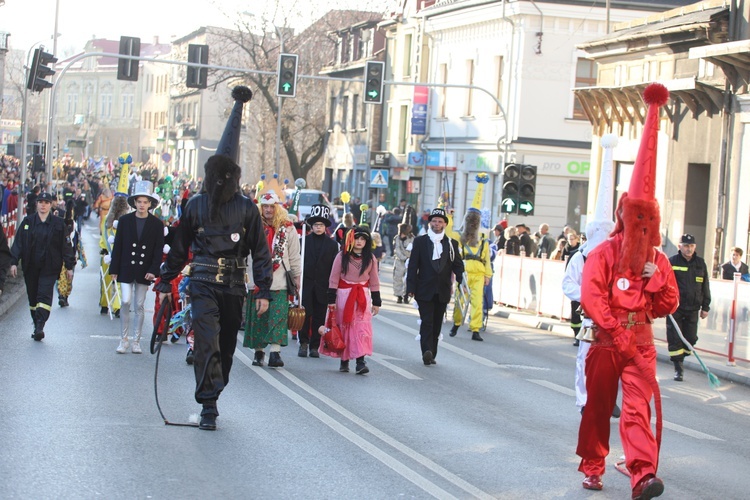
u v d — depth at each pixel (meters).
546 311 25.48
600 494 8.59
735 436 12.03
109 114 150.00
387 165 60.66
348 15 72.12
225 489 8.02
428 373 15.30
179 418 10.65
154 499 7.63
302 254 16.30
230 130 10.66
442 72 54.47
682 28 29.25
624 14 45.41
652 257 8.49
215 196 9.90
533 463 9.61
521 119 45.78
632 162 33.16
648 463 8.16
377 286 14.88
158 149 132.00
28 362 13.84
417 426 11.06
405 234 28.06
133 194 15.25
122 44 35.22
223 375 10.48
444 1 53.41
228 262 10.02
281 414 11.22
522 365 17.00
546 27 45.59
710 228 28.03
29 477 8.04
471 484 8.65
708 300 16.83
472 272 20.53
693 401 14.74
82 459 8.70
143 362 14.42
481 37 49.97
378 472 8.85
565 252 24.88
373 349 17.83
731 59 25.66
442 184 54.25
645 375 8.42
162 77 132.75
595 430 8.68
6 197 34.62
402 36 61.03
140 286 15.26
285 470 8.73
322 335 14.80
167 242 10.23
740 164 26.78
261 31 63.00
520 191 30.42
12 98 109.62
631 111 33.31
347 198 22.52
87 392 11.86
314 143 68.12
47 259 16.17
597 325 8.62
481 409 12.46
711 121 28.36
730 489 9.22
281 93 35.53
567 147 45.84
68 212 22.52
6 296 21.45
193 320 10.03
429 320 16.00
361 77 68.56
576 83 45.91
